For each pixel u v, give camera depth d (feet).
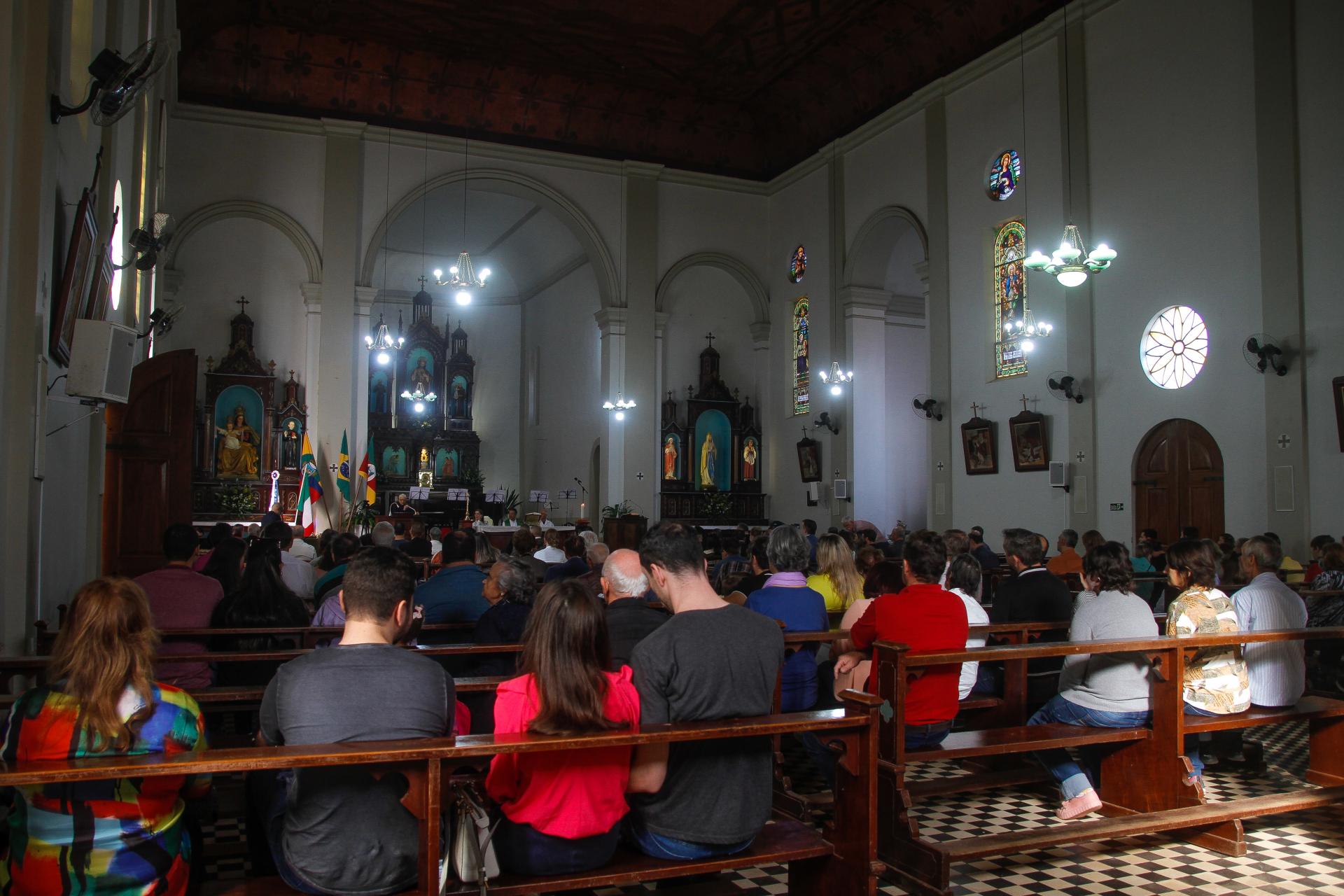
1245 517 40.83
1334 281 37.93
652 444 72.59
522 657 10.41
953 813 18.39
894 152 63.72
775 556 18.49
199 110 62.34
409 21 60.54
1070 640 17.29
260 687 14.98
